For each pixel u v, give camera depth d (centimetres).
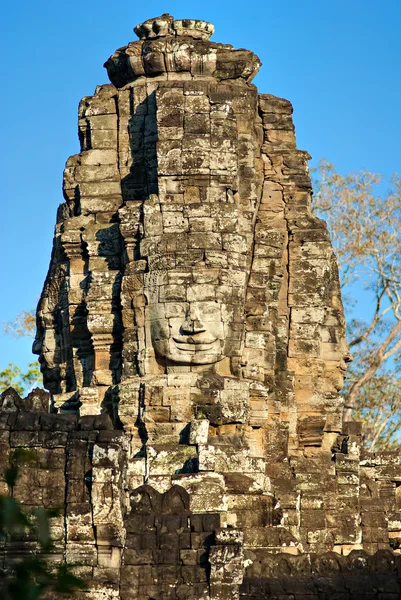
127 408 4588
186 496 3872
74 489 3462
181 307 4609
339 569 3978
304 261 5081
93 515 3450
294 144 5156
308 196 5134
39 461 3462
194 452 4419
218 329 4600
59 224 5003
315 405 5012
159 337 4609
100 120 4991
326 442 5038
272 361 4819
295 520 4641
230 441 4488
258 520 4338
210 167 4712
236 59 4953
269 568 3925
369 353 7138
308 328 5050
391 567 4006
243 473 4409
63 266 4984
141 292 4653
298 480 4766
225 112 4756
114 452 3484
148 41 4941
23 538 3347
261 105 5147
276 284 4950
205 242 4638
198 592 3594
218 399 4566
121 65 4978
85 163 4978
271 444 4834
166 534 3666
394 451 5100
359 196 7275
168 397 4562
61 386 4972
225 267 4638
